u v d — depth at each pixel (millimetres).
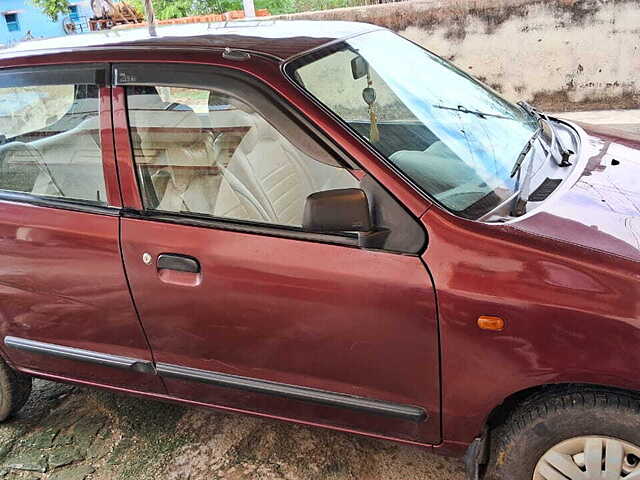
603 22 6059
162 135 2262
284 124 2086
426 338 1946
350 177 2025
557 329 1798
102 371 2555
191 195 2240
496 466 2020
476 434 2029
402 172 2010
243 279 2107
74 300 2418
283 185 2135
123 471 2637
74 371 2625
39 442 2852
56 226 2355
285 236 2078
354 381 2109
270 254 2076
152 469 2631
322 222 1905
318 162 2072
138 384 2521
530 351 1841
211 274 2145
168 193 2258
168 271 2213
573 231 1895
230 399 2371
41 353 2619
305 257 2035
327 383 2154
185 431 2828
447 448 2109
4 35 18219
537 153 2375
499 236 1876
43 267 2412
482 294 1847
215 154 2232
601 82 6277
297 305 2062
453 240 1896
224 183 2221
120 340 2426
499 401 1940
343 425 2234
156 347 2371
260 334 2158
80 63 2346
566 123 2885
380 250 1958
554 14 6148
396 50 2670
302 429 2760
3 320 2633
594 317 1761
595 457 1864
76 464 2701
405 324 1952
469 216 1958
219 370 2307
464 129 2379
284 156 2135
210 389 2377
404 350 1987
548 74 6387
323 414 2234
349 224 1896
